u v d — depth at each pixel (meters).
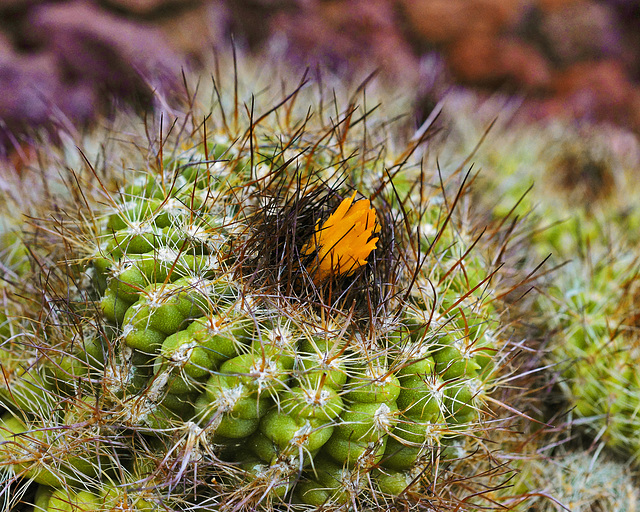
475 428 0.56
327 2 0.95
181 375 0.53
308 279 0.54
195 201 0.56
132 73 0.73
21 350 0.56
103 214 0.57
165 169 0.57
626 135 0.88
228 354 0.53
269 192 0.56
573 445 0.62
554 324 0.62
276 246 0.55
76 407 0.55
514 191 0.71
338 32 0.91
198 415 0.53
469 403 0.56
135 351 0.54
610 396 0.61
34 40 0.74
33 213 0.61
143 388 0.54
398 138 0.66
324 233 0.55
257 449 0.54
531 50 1.09
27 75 0.70
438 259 0.57
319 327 0.54
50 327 0.56
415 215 0.59
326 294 0.55
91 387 0.54
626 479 0.61
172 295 0.54
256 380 0.53
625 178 0.77
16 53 0.73
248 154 0.58
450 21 1.03
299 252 0.55
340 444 0.54
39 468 0.55
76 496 0.54
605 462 0.61
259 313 0.54
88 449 0.54
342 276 0.55
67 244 0.56
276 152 0.58
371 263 0.56
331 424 0.53
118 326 0.55
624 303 0.62
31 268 0.58
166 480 0.54
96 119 0.68
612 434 0.61
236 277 0.55
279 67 0.80
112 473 0.55
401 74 0.90
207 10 0.84
